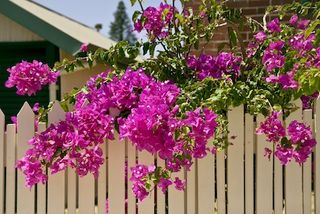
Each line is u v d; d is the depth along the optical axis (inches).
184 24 168.1
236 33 172.6
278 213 152.0
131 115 119.4
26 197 153.0
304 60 129.6
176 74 161.3
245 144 150.2
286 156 126.3
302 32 146.9
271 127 127.6
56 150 133.7
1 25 273.4
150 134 114.2
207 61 164.7
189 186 150.7
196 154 117.3
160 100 119.3
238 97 136.2
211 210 150.6
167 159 122.4
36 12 285.9
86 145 129.5
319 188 153.9
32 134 151.3
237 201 150.3
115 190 150.8
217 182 150.6
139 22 167.8
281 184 151.9
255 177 152.7
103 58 160.6
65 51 260.1
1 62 273.7
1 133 153.3
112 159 150.7
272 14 228.8
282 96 140.9
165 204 152.1
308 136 125.8
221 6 170.9
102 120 130.1
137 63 157.1
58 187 152.3
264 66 148.4
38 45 269.6
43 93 267.1
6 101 270.8
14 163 153.3
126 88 135.9
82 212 151.9
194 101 132.1
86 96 142.3
